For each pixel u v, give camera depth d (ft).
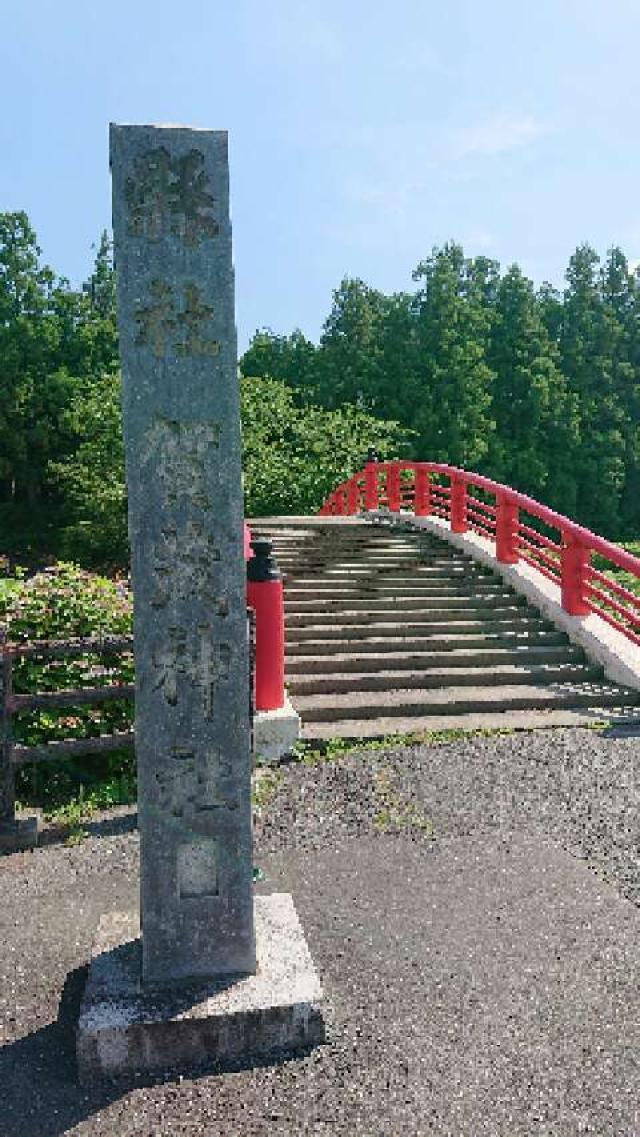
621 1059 10.23
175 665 10.62
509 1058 10.27
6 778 17.22
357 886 14.80
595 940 12.91
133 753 20.67
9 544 115.65
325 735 22.63
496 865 15.55
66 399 118.62
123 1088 9.90
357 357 128.26
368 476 57.47
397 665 27.63
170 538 10.52
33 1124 9.35
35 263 130.31
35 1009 11.47
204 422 10.48
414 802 18.61
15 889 15.08
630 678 26.45
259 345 148.97
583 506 141.79
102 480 82.89
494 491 36.42
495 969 12.14
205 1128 9.25
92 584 22.03
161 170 10.12
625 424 148.46
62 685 20.38
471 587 34.68
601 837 16.71
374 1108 9.50
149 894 10.73
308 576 36.14
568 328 152.66
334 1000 11.46
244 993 10.66
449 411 121.80
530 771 20.30
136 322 10.22
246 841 10.94
